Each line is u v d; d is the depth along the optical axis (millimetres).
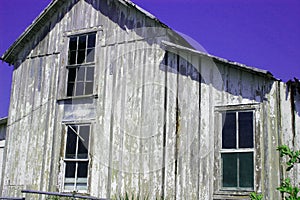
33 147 10438
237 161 8062
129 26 10008
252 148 7973
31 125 10664
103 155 9422
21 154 10586
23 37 11266
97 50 10289
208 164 8281
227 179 8070
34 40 11438
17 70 11500
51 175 9945
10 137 10961
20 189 10297
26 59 11406
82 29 10711
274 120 7914
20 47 11555
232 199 7914
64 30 10977
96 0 10758
